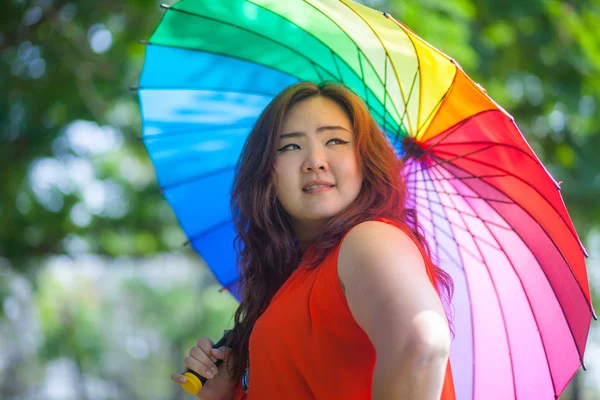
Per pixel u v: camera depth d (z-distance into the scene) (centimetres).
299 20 236
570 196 823
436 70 206
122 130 923
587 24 641
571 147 776
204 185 280
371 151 213
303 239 229
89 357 2275
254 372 199
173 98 271
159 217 1041
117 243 1069
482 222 238
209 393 237
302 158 211
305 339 186
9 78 730
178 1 244
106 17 750
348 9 207
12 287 985
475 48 661
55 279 2303
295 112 215
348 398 182
